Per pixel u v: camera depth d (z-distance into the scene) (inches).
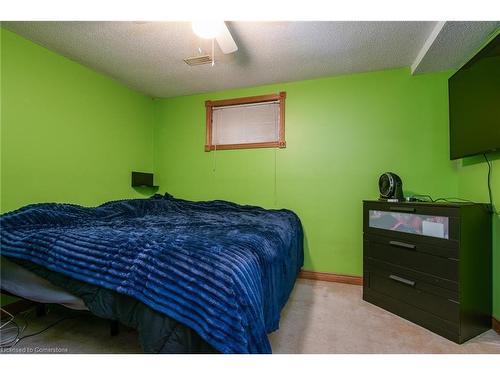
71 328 61.7
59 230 53.7
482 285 63.2
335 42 77.4
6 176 70.8
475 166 75.7
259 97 110.7
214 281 35.0
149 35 75.0
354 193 98.7
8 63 71.4
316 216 103.1
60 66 85.1
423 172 91.0
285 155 107.5
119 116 108.3
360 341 57.3
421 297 65.2
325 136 102.6
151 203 97.2
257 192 111.5
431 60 81.8
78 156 90.9
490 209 66.4
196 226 62.9
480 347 56.2
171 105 125.8
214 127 119.3
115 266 41.0
